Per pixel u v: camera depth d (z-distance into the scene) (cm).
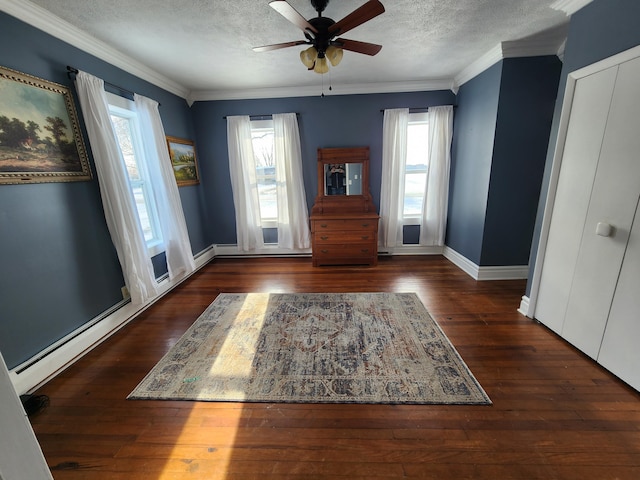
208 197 426
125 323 250
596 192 176
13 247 169
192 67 289
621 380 168
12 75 168
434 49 267
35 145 181
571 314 200
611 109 164
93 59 231
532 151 286
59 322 196
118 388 175
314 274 360
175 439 141
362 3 185
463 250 362
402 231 418
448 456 129
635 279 156
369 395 164
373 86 371
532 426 142
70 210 205
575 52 188
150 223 309
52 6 178
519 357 192
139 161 296
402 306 268
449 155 380
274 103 390
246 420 151
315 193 422
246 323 246
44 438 142
